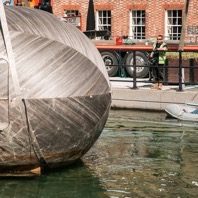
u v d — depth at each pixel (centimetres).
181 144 1119
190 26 2947
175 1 3073
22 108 769
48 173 864
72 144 829
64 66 802
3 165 809
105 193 798
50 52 797
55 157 828
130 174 891
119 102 1633
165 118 1452
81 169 900
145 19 3180
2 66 768
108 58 2159
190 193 805
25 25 803
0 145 781
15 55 773
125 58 2136
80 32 888
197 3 2991
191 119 1410
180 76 1623
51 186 813
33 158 807
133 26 3225
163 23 3120
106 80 866
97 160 967
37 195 779
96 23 3309
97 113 842
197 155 1022
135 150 1056
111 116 1494
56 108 788
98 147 1075
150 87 1733
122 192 805
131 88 1675
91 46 875
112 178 868
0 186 809
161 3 3117
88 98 820
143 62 2091
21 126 773
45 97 778
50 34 813
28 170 831
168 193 806
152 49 2014
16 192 788
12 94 766
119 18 3247
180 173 905
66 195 784
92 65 841
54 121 791
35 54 785
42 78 780
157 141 1145
